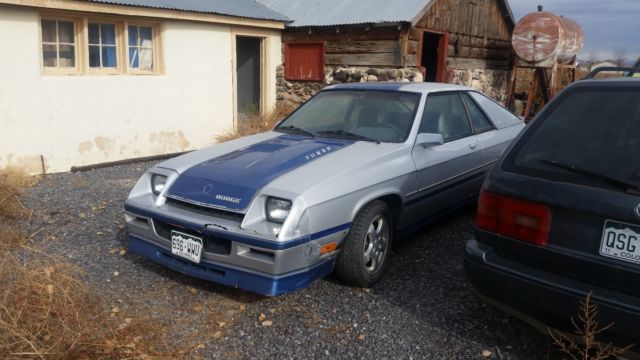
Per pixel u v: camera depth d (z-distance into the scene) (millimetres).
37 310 3008
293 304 3691
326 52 11047
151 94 9000
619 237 2480
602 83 2855
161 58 9102
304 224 3369
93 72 8250
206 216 3613
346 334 3312
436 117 4840
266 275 3375
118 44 8578
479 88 13547
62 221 5402
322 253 3557
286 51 11609
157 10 8641
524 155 2898
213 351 3119
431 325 3422
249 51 11891
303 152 4105
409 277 4145
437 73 11961
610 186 2529
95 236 4980
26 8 7227
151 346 3082
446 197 4879
